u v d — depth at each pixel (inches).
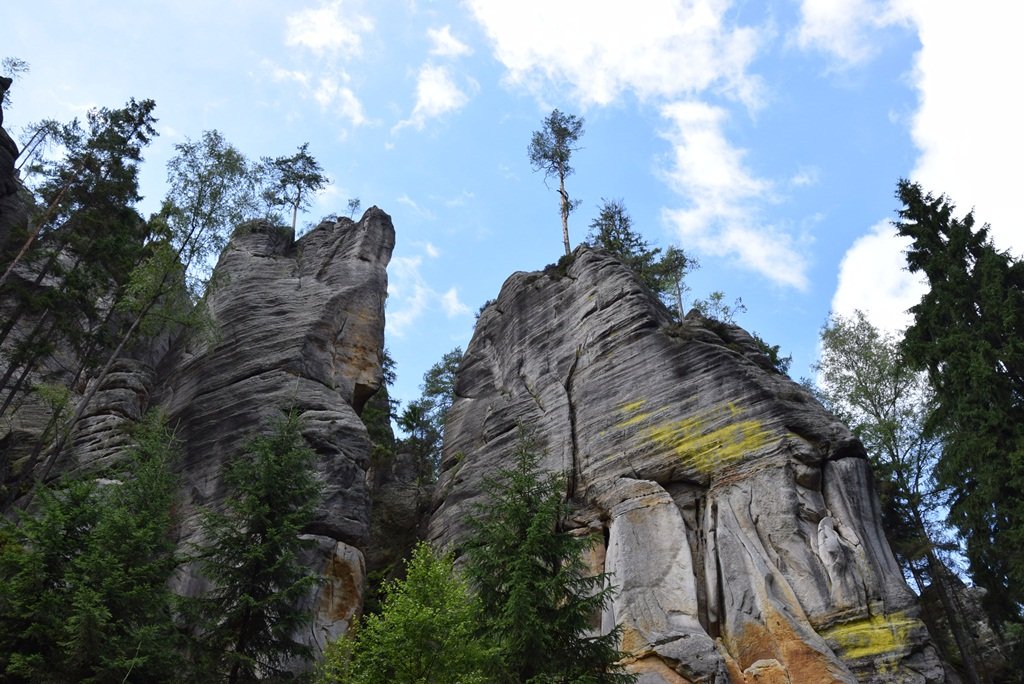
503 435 1450.5
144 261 1473.9
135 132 1701.5
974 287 1360.7
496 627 800.3
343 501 1298.0
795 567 1044.5
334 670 846.5
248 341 1563.7
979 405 1246.3
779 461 1143.6
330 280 1779.0
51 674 781.3
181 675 836.0
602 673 820.0
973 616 1336.1
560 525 1232.2
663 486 1208.8
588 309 1540.4
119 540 872.9
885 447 1459.2
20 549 864.3
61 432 1327.5
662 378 1325.0
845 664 946.1
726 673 961.5
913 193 1515.7
